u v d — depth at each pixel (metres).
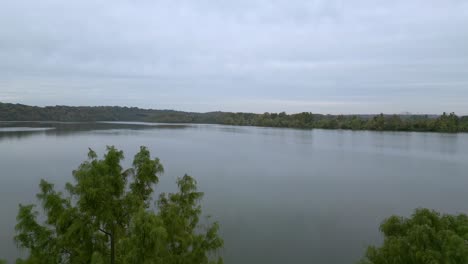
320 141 88.06
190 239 7.83
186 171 41.75
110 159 8.04
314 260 17.84
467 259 6.49
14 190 29.48
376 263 8.05
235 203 27.53
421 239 7.23
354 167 46.88
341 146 75.38
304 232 21.45
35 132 97.50
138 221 6.74
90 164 8.05
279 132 127.69
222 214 24.67
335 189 33.19
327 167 46.59
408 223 8.34
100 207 7.63
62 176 35.38
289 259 17.83
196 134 112.75
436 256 6.82
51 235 7.83
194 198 8.81
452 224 7.96
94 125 152.38
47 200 7.55
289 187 33.62
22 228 7.52
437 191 32.97
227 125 193.75
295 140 91.12
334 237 20.81
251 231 21.42
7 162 44.19
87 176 7.53
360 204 27.94
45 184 7.89
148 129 134.62
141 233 6.68
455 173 42.56
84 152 54.34
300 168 45.47
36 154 51.75
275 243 19.67
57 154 51.84
